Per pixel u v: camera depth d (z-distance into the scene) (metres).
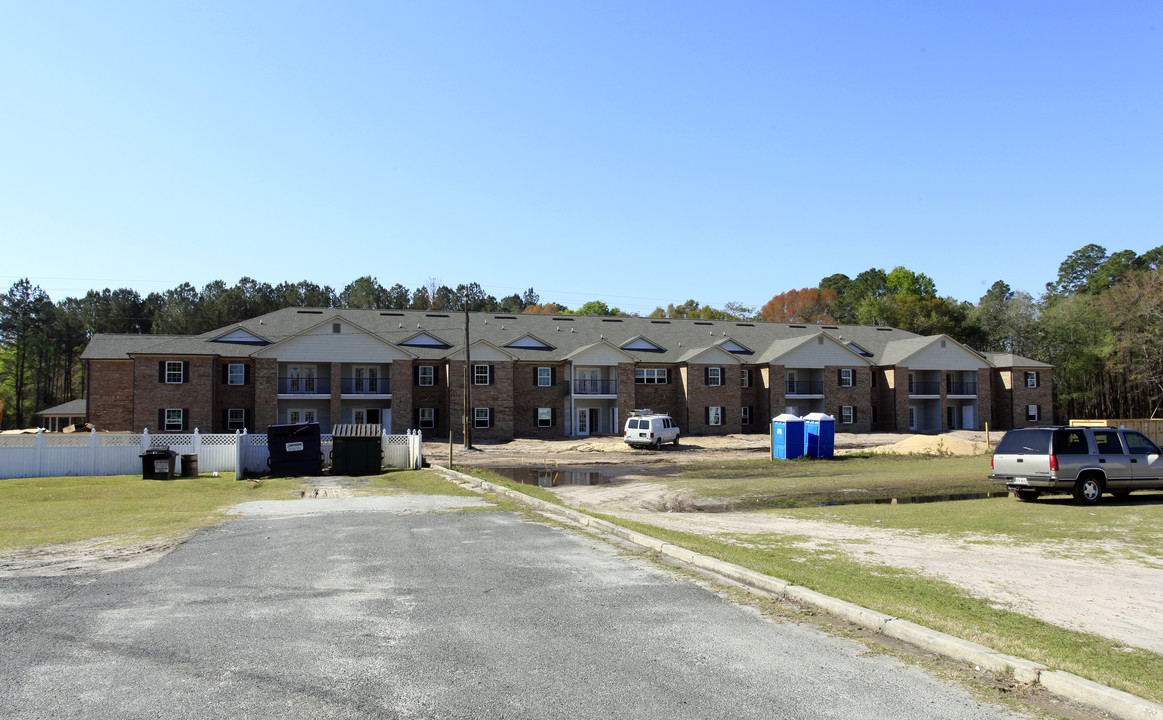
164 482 26.48
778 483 27.98
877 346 66.75
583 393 56.22
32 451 28.42
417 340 54.31
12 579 9.32
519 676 5.82
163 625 7.20
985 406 64.75
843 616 7.63
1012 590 9.20
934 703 5.32
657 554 11.16
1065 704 5.36
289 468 29.20
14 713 5.02
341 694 5.41
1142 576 10.21
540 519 15.17
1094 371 77.19
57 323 90.75
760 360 60.72
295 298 95.94
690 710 5.14
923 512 18.00
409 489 23.27
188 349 45.75
